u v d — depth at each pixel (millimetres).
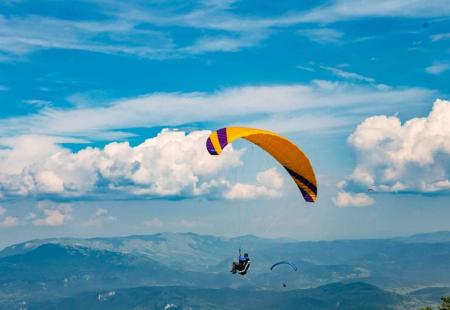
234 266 62844
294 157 74688
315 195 77188
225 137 69562
